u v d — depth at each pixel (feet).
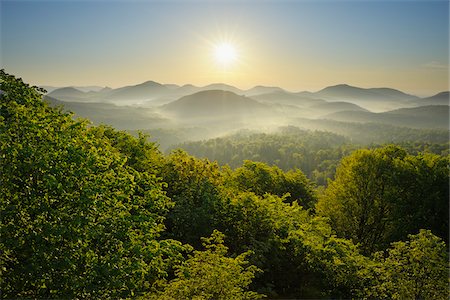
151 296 44.34
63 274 34.47
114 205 41.19
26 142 38.75
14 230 34.45
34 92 58.95
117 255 36.78
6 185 35.88
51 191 36.94
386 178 118.83
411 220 111.65
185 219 76.02
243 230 78.33
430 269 54.60
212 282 44.37
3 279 33.71
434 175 115.65
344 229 125.29
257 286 71.46
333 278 70.18
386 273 58.95
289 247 77.87
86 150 42.75
